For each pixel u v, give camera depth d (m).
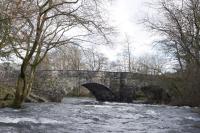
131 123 20.12
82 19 26.50
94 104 41.03
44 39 28.08
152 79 47.47
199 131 17.17
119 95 49.81
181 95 41.53
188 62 38.62
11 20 18.77
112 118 22.67
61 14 26.28
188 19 36.28
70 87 45.00
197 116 25.53
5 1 17.56
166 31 38.31
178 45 38.19
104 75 48.94
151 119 22.86
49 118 20.66
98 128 17.23
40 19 25.06
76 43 28.38
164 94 45.94
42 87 41.66
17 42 25.09
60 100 43.06
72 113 24.92
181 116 25.41
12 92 33.50
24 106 28.16
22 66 26.36
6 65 36.25
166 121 21.73
